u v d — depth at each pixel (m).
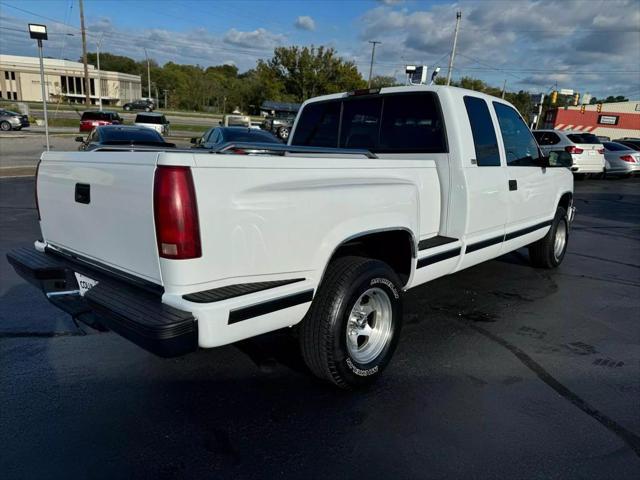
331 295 2.98
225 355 3.76
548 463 2.60
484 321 4.60
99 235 2.81
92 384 3.29
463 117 4.12
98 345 3.88
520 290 5.58
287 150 3.33
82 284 3.00
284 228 2.64
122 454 2.60
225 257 2.44
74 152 2.98
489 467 2.56
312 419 2.95
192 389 3.26
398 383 3.40
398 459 2.61
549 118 45.53
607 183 19.19
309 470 2.51
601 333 4.38
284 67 62.81
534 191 5.32
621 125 41.78
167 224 2.29
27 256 3.36
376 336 3.39
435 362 3.72
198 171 2.29
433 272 3.84
